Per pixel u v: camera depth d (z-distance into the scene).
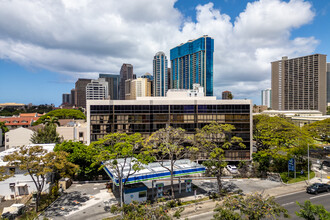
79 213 30.33
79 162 42.44
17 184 38.06
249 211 18.81
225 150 55.06
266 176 46.81
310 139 51.19
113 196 36.62
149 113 54.78
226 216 18.84
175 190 39.59
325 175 47.69
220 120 55.84
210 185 42.41
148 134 54.53
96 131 53.09
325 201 33.44
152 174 34.97
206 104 55.81
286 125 50.75
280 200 34.00
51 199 35.06
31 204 32.94
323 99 159.12
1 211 31.33
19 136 63.59
